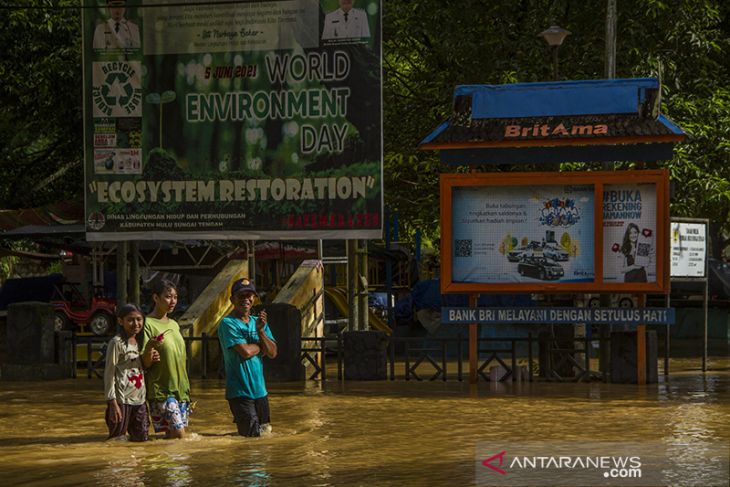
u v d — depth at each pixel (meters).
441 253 23.86
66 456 13.79
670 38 35.69
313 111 25.70
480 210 23.73
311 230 25.77
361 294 28.64
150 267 37.12
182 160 26.31
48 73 41.47
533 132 23.28
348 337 25.70
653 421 16.59
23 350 27.06
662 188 22.86
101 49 26.56
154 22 26.38
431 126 39.50
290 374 25.27
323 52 25.66
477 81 37.34
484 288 23.66
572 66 37.16
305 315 31.05
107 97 26.56
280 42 25.83
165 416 15.27
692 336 44.34
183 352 15.62
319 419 17.59
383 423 16.91
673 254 26.25
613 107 23.34
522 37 37.12
